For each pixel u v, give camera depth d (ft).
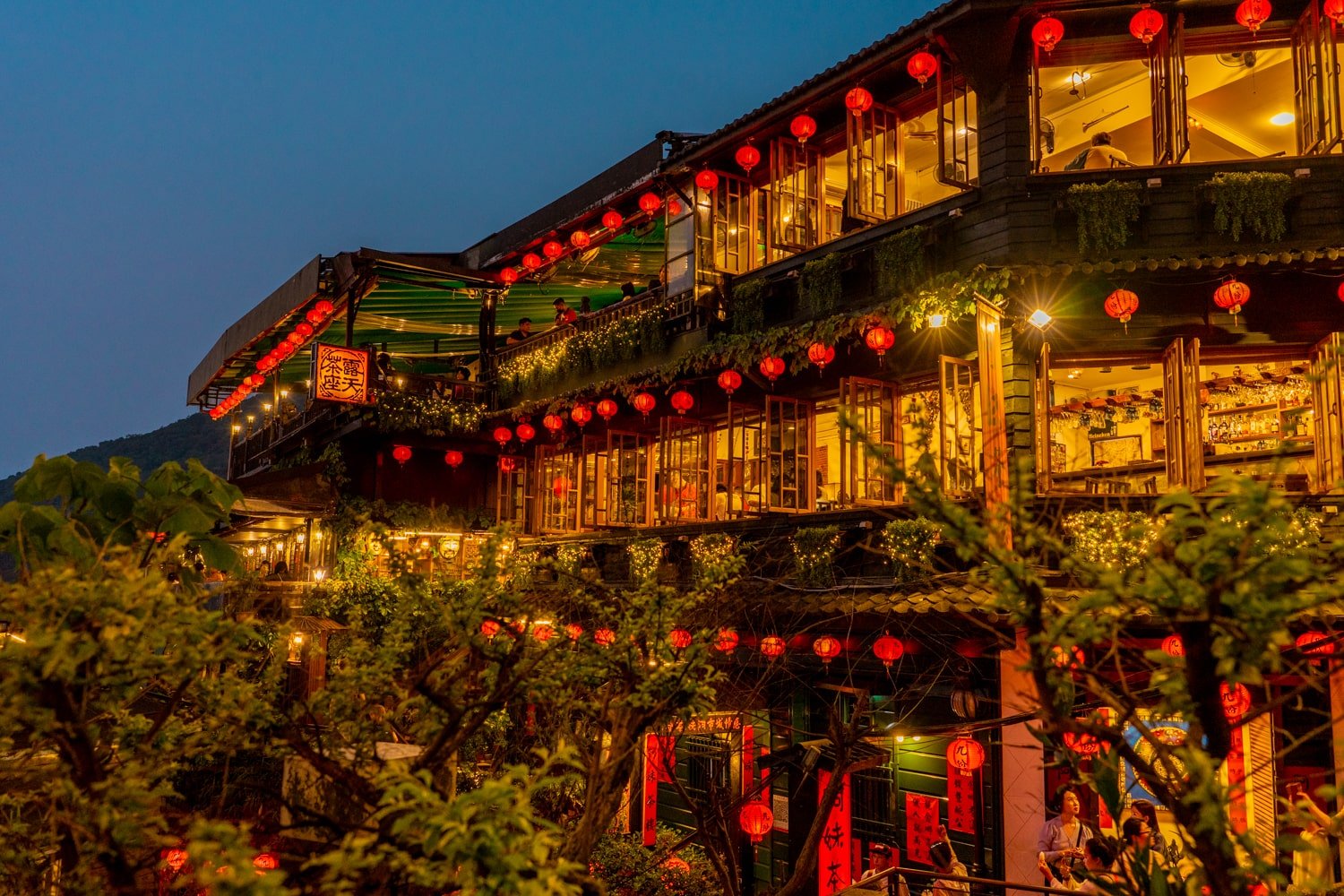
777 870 42.42
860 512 38.70
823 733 40.73
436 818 10.46
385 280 63.98
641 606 17.06
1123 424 45.37
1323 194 34.01
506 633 15.72
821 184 44.06
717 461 51.19
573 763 12.36
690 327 48.67
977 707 34.50
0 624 13.04
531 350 61.72
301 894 10.79
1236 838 9.96
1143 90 39.81
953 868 32.94
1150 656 10.49
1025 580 10.07
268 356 75.77
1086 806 32.96
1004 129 36.24
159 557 13.29
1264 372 40.32
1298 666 11.02
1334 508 31.65
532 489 60.75
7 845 13.70
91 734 13.24
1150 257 34.65
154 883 13.69
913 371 39.96
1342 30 34.68
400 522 63.77
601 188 56.95
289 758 15.93
